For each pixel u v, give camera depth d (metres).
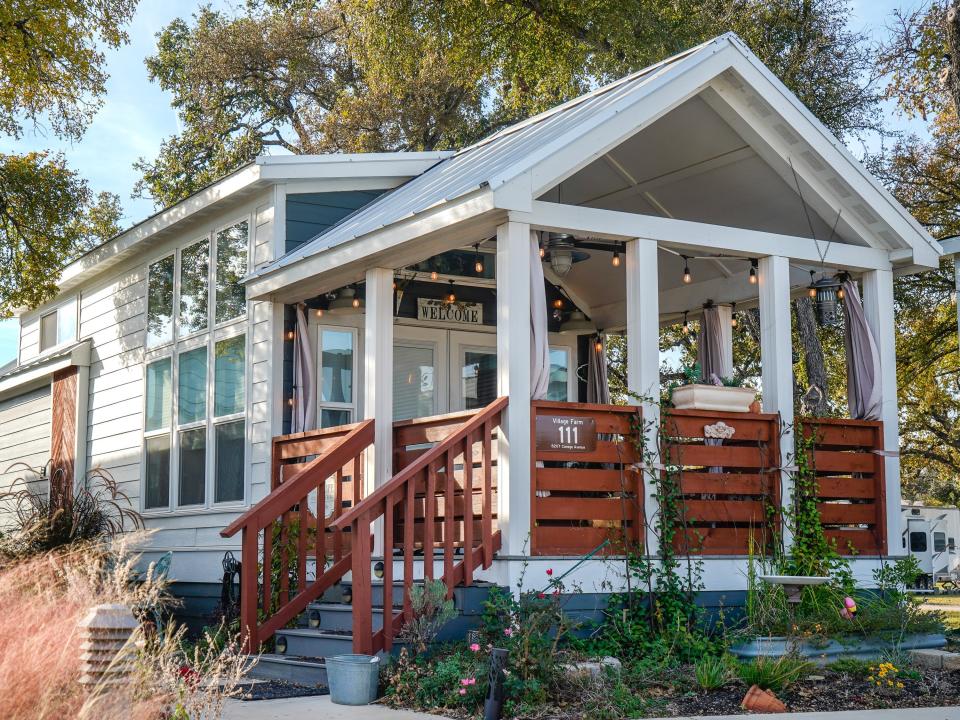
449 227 8.62
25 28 15.63
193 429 12.90
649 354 8.82
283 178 11.68
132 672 4.57
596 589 8.28
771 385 9.58
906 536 26.09
